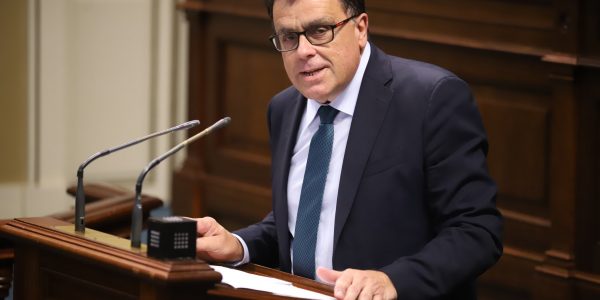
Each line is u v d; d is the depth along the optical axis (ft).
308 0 22.27
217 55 51.62
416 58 41.73
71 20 60.13
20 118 59.36
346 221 23.13
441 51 40.88
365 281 20.27
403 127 23.06
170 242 18.98
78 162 61.87
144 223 31.12
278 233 24.48
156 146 64.49
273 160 25.34
